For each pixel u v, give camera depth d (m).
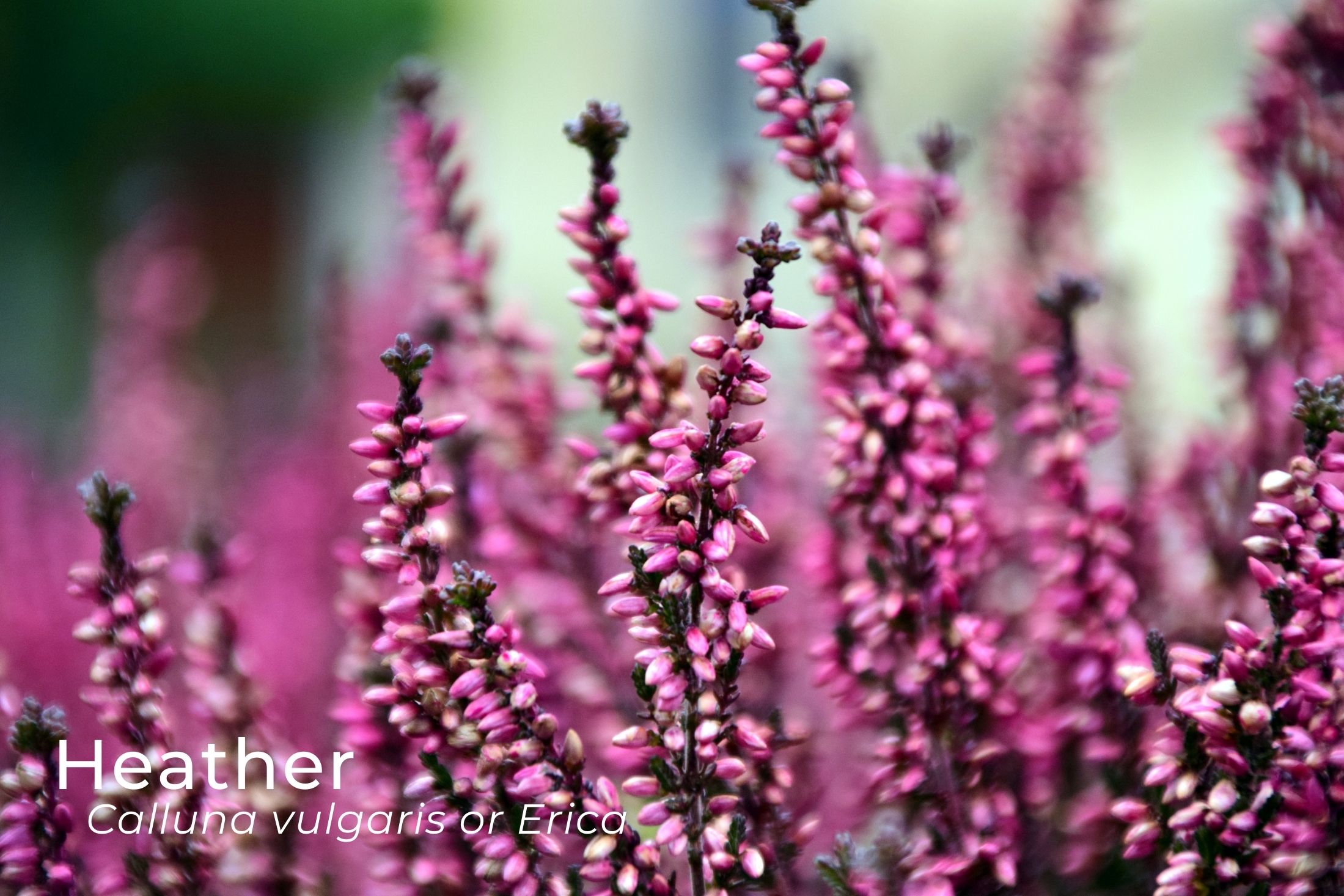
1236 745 0.44
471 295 0.52
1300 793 0.43
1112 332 0.61
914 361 0.46
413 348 0.44
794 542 0.52
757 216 0.60
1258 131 0.53
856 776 0.49
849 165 0.46
